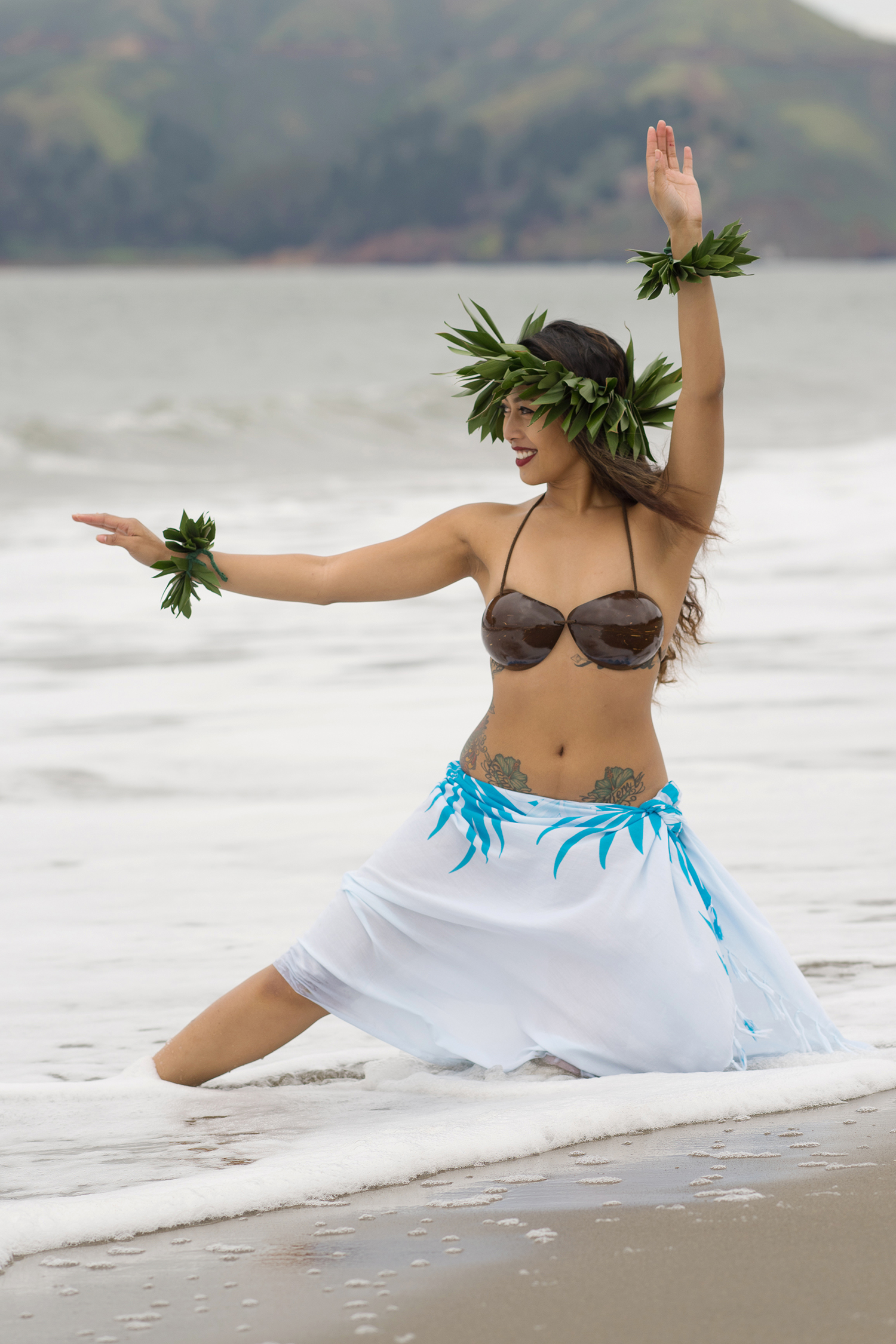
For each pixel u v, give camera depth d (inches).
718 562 1051.3
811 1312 188.1
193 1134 270.1
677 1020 291.4
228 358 4141.2
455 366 3868.1
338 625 878.4
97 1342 185.3
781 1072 286.8
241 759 597.6
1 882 453.7
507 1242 213.0
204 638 837.8
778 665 754.2
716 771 567.8
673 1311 189.5
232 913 427.2
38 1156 257.6
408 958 301.1
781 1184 233.9
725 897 308.3
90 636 840.9
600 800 300.2
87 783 565.6
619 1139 259.6
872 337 5044.3
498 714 305.7
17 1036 335.0
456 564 321.4
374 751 605.9
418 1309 192.2
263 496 1416.1
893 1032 321.4
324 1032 351.6
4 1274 206.5
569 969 295.4
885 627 844.0
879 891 434.9
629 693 300.4
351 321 6747.1
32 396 2970.0
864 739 615.5
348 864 473.7
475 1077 301.3
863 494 1371.8
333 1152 245.6
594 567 302.7
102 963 385.7
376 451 1831.9
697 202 298.7
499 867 297.0
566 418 304.8
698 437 303.0
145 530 323.6
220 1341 185.2
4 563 1061.8
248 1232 220.8
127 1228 219.9
